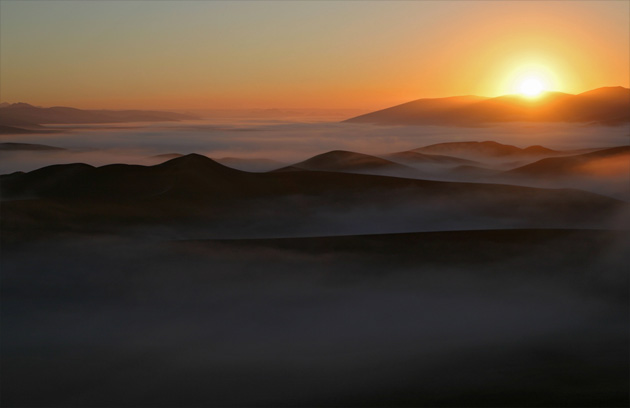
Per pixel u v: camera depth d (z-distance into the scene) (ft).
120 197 296.30
